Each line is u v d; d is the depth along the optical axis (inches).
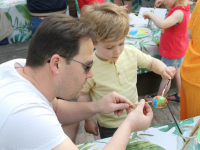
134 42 87.2
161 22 78.2
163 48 83.5
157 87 104.8
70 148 29.9
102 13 44.1
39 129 28.5
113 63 52.2
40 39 31.0
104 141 40.4
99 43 45.7
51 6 107.7
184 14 76.4
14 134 28.0
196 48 55.4
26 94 30.7
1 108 29.0
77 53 31.3
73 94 35.8
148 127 38.7
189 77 58.2
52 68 31.2
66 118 48.1
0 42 116.4
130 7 124.2
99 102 46.1
